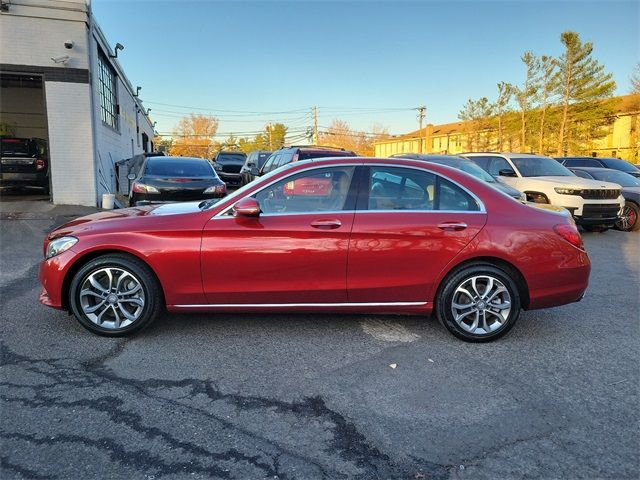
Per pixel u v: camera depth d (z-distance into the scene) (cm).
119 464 250
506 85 5247
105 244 398
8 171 1259
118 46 1602
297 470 250
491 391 335
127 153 2141
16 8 1105
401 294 415
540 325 467
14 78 1205
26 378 338
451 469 253
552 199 1002
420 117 6128
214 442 271
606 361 387
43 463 250
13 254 730
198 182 996
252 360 376
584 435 284
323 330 439
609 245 941
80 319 409
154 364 365
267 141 9294
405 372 361
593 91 4319
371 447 270
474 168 992
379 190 418
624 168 1520
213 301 409
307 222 402
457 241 406
